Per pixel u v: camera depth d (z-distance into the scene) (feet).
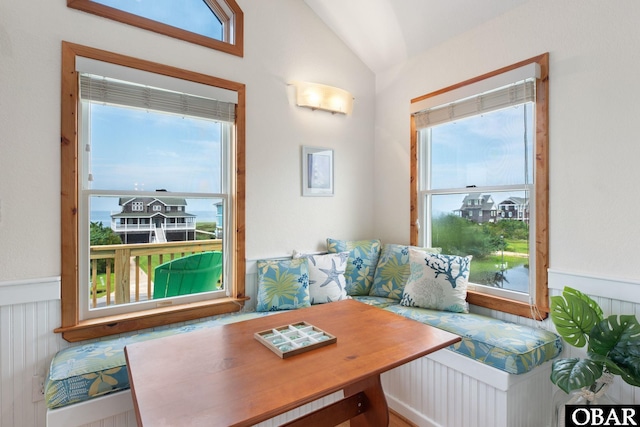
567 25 6.44
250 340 4.84
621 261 5.82
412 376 7.23
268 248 8.68
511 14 7.29
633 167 5.68
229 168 8.20
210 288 8.07
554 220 6.66
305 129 9.34
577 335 5.53
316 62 9.53
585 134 6.23
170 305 7.45
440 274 7.86
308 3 9.34
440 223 9.16
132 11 7.03
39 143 5.98
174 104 7.29
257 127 8.47
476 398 6.11
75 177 6.30
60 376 5.00
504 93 7.39
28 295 5.85
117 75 6.59
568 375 4.95
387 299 8.76
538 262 6.87
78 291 6.47
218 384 3.63
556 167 6.64
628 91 5.72
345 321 5.59
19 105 5.82
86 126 6.59
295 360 4.19
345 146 10.16
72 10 6.23
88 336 6.33
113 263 6.91
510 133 7.53
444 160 9.04
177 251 7.63
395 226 10.12
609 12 5.91
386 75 10.36
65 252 6.18
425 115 9.21
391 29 9.16
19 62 5.81
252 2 8.41
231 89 8.01
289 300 7.92
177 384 3.63
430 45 8.98
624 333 5.01
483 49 7.82
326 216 9.78
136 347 4.60
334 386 3.60
